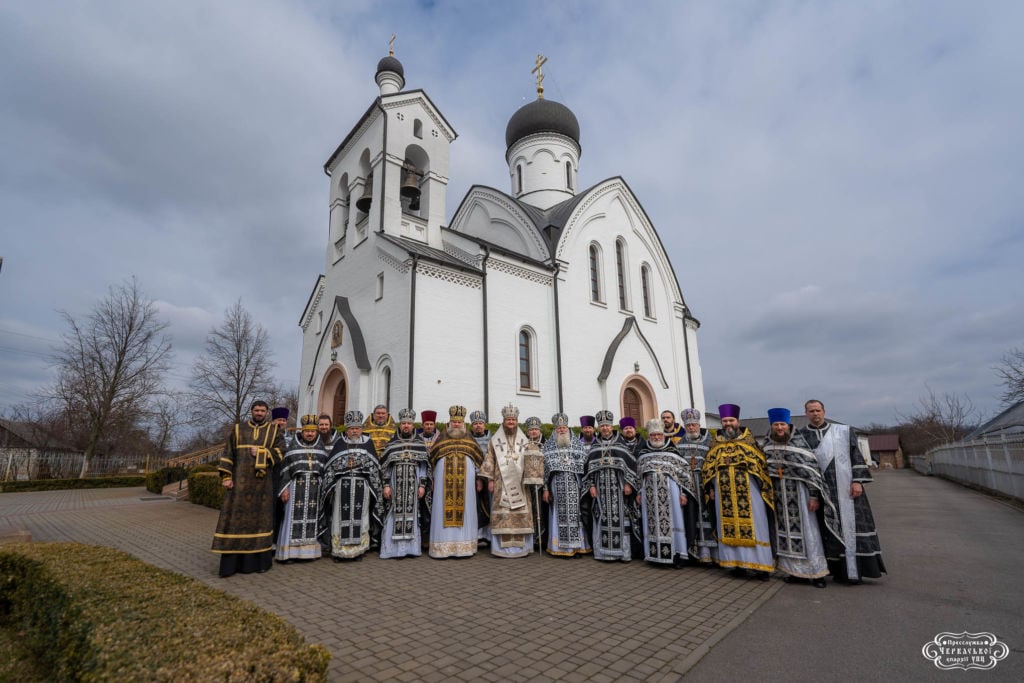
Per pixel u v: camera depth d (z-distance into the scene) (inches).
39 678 149.7
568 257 796.6
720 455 279.9
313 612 210.7
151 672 106.7
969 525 418.0
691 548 298.2
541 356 722.2
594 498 317.4
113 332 1306.6
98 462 1258.0
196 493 657.6
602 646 174.4
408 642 178.4
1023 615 195.5
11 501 721.0
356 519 309.9
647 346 871.7
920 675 149.2
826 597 228.5
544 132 1083.9
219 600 155.1
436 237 756.0
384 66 819.4
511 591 241.6
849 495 253.3
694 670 156.6
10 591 202.1
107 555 207.5
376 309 665.6
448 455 327.9
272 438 288.2
